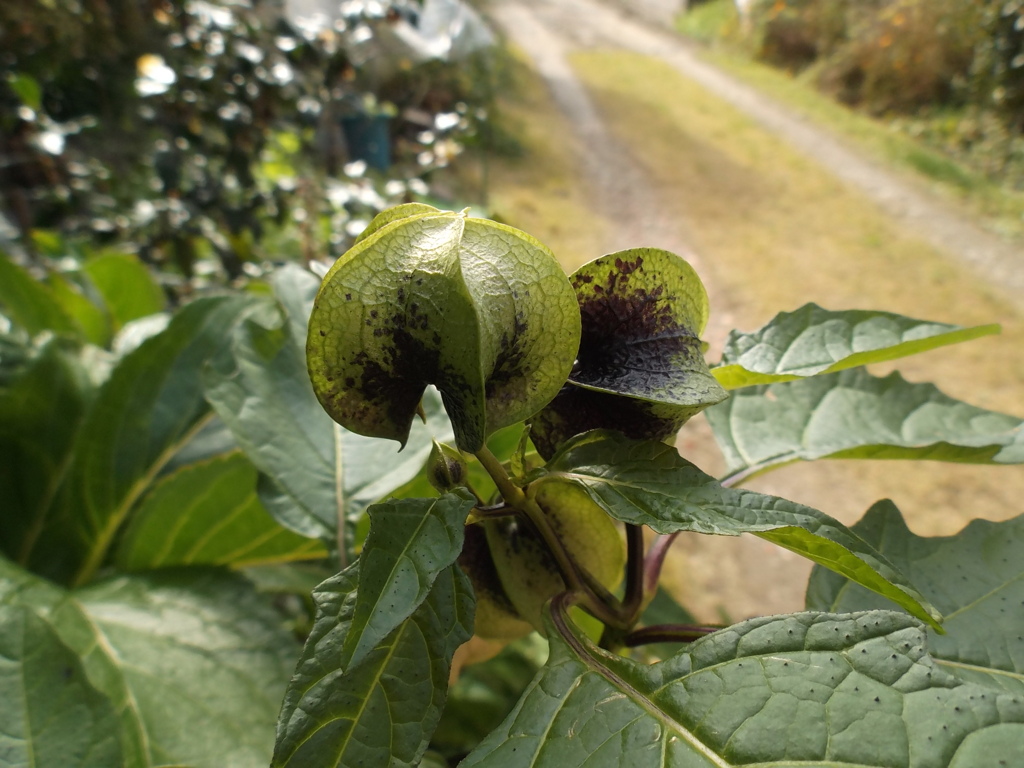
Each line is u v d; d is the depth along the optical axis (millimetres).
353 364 85
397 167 906
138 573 195
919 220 1185
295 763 85
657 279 102
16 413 233
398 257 81
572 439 104
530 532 116
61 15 622
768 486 663
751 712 83
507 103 1633
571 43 2436
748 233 1127
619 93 1898
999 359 807
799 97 1860
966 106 1591
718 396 99
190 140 554
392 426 90
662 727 86
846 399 163
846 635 86
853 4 1996
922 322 128
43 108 609
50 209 518
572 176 1290
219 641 176
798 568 578
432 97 1252
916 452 141
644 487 96
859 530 129
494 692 262
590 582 113
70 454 239
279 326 162
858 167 1422
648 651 213
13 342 242
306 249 513
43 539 228
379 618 81
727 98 1892
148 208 526
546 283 85
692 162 1414
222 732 157
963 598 120
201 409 229
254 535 210
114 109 666
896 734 78
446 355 80
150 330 275
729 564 578
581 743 87
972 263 1048
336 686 89
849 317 130
